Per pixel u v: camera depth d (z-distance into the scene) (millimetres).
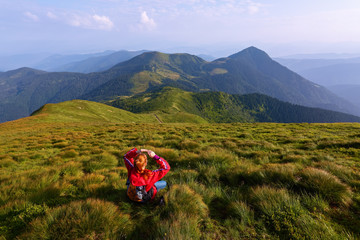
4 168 8336
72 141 14391
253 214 3307
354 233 2656
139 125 26688
